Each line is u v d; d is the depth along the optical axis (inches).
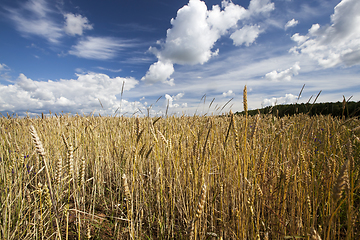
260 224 80.9
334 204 52.5
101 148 159.6
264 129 122.0
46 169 46.9
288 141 104.9
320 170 93.1
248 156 68.3
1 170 101.2
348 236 47.1
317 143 117.9
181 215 97.3
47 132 154.6
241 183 65.6
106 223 102.7
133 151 81.4
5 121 165.8
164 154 110.1
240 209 69.1
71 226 96.3
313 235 37.9
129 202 66.8
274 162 81.3
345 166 34.5
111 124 195.2
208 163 83.1
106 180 155.3
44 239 80.2
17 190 97.5
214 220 88.0
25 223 88.7
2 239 78.8
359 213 71.1
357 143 98.0
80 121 176.1
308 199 65.9
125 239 89.2
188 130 120.6
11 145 120.1
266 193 67.8
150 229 96.1
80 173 53.2
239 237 67.8
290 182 76.5
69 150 52.5
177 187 104.0
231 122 65.6
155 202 116.9
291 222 71.0
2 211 86.0
